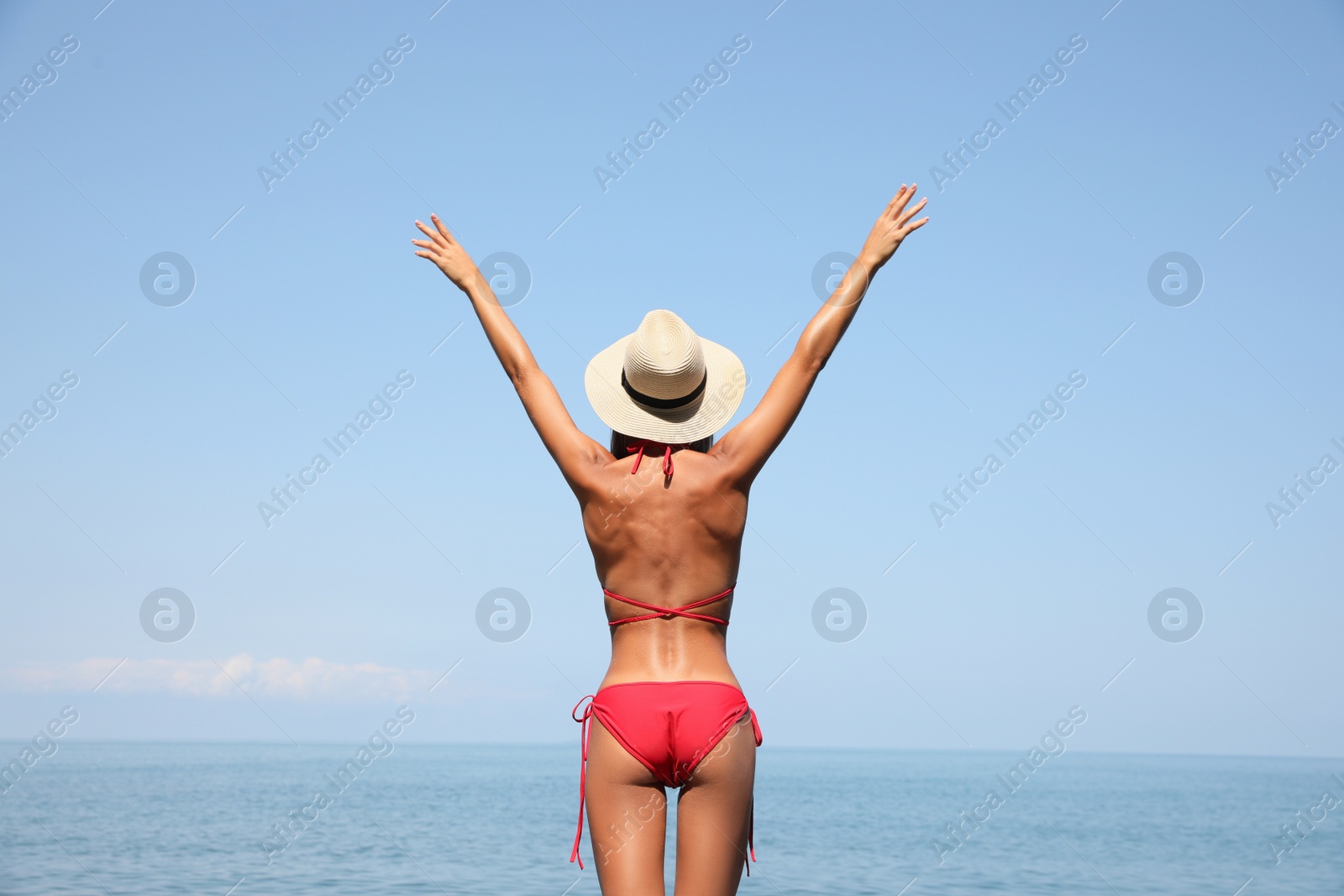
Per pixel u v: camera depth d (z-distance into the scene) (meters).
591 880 21.09
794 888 21.64
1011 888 22.16
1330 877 24.56
